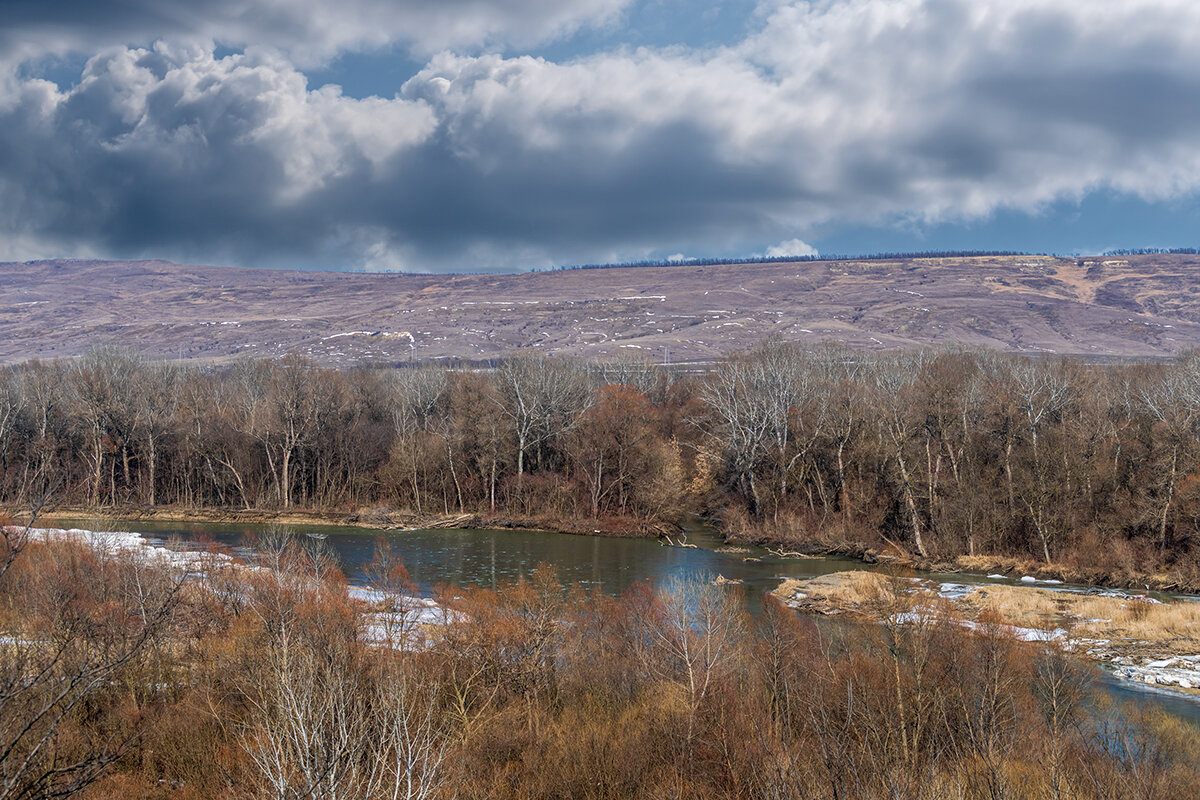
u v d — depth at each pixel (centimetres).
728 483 10938
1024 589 6550
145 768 2647
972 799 2255
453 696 3250
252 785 2359
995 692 2867
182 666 3225
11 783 1354
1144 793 2477
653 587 5959
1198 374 9644
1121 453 8250
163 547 7019
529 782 2794
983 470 8725
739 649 3575
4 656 1808
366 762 1767
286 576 4244
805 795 2028
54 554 3909
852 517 9212
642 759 2889
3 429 10350
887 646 3478
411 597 5128
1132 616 5584
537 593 4450
